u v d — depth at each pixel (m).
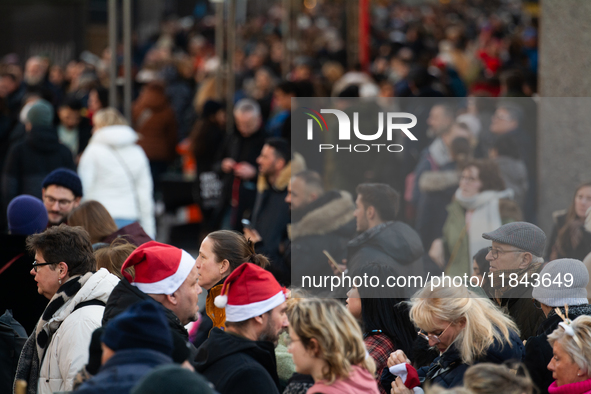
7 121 33.72
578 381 11.83
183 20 107.00
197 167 34.34
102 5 77.25
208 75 54.81
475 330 12.55
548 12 21.89
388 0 139.25
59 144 28.14
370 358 11.37
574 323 12.10
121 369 9.44
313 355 10.93
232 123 43.00
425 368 14.22
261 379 11.66
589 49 21.11
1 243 17.16
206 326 16.64
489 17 123.75
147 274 12.74
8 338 15.55
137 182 28.14
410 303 13.77
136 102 39.25
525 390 9.88
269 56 70.31
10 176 27.47
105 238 19.38
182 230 37.34
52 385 13.45
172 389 8.12
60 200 21.55
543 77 22.17
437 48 70.56
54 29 48.03
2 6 47.09
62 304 13.93
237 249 15.36
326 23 109.44
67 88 48.88
